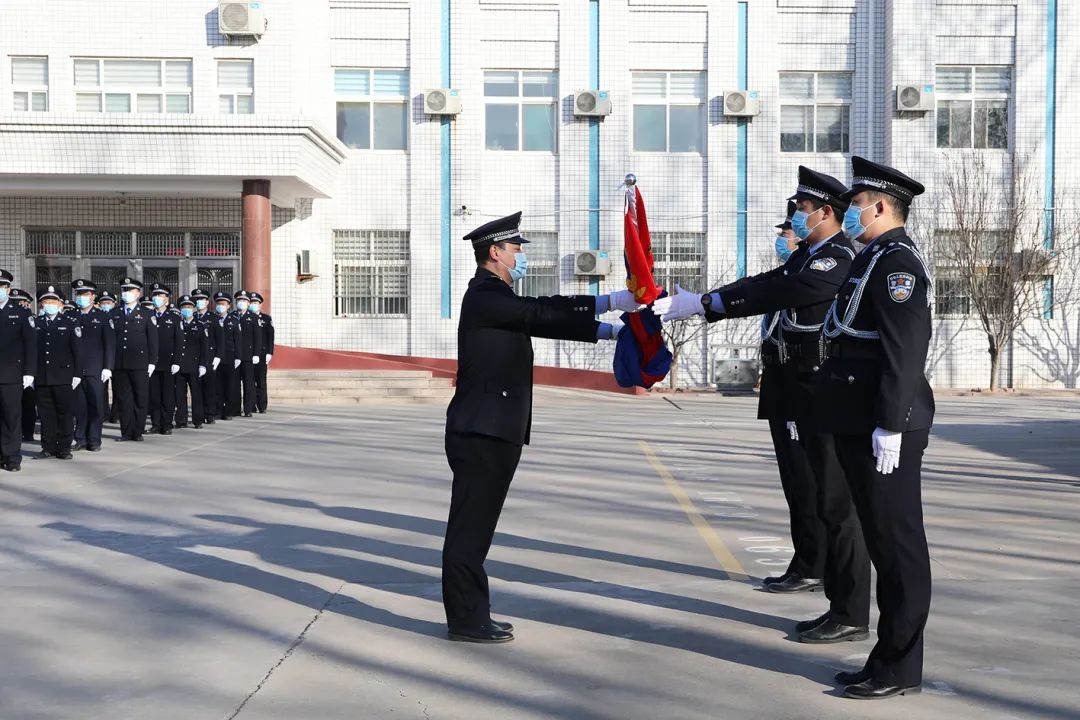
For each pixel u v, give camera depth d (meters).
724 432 16.05
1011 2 24.64
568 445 14.23
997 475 11.30
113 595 6.24
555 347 24.70
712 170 24.69
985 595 6.17
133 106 23.61
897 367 4.61
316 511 9.06
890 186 4.95
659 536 8.03
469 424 5.36
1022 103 24.70
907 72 24.31
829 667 4.96
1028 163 24.66
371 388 22.34
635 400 22.62
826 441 5.45
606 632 5.50
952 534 8.02
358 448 13.85
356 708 4.39
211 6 23.36
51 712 4.35
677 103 24.84
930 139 24.58
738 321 24.86
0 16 23.36
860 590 5.39
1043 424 17.12
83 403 13.76
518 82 24.69
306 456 12.98
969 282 24.34
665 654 5.14
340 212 24.44
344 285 24.69
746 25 24.66
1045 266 24.14
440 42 24.38
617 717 4.28
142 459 12.77
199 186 21.73
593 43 24.61
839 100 24.91
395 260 24.67
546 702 4.45
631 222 5.45
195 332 16.67
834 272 5.57
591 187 24.64
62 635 5.43
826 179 5.87
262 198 21.41
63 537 7.97
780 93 24.97
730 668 4.93
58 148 20.55
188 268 23.92
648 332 5.47
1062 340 24.88
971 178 24.42
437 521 8.60
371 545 7.67
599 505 9.41
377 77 24.59
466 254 24.55
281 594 6.27
